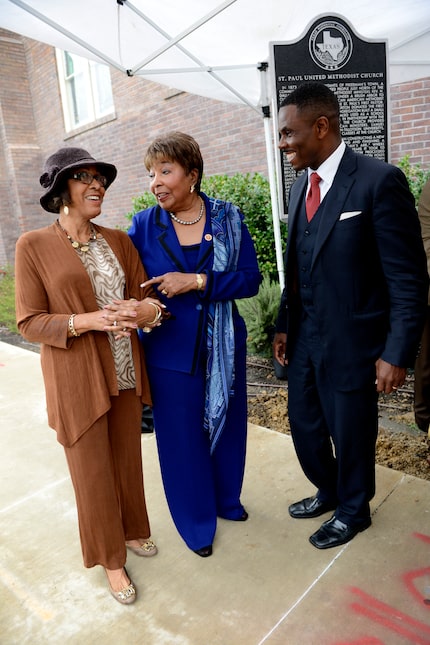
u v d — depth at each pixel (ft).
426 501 8.06
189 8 10.71
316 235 6.29
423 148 17.07
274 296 15.76
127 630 6.09
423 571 6.63
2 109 35.55
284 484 8.95
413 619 5.92
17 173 36.52
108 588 6.83
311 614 6.10
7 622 6.35
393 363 5.92
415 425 10.83
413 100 16.92
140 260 6.77
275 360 8.25
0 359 18.85
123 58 12.83
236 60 12.97
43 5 10.33
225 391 6.80
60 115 33.91
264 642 5.76
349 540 7.27
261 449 10.23
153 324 6.23
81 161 5.72
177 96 24.91
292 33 11.97
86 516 6.28
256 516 8.11
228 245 6.74
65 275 5.85
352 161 6.06
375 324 6.30
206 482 7.34
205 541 7.30
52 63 33.14
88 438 6.11
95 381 6.06
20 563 7.47
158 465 10.16
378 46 9.98
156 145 6.32
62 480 9.91
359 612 6.07
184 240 6.75
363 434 6.73
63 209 5.99
